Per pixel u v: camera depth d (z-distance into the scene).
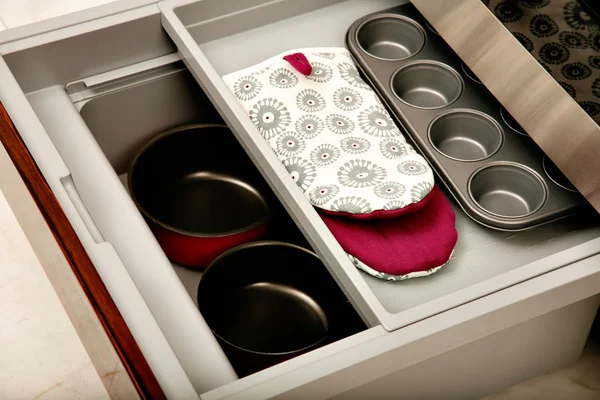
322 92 1.19
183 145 1.39
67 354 1.42
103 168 1.12
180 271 1.32
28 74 1.20
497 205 1.16
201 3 1.25
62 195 1.02
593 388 1.39
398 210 1.06
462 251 1.09
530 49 1.04
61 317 1.45
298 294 1.34
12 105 1.09
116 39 1.23
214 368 0.94
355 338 0.92
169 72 1.29
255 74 1.19
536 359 1.32
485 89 1.25
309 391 0.90
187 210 1.41
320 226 1.01
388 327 0.92
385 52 1.34
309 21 1.33
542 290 0.96
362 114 1.17
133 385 0.85
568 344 1.33
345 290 0.99
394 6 1.35
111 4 1.23
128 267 1.01
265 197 1.45
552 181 1.13
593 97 1.00
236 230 1.27
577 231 1.10
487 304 0.95
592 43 1.05
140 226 1.06
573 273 0.98
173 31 1.21
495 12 1.08
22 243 1.53
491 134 1.21
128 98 1.29
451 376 1.23
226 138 1.40
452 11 1.15
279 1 1.30
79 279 0.93
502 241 1.10
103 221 1.06
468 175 1.14
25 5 1.80
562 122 1.01
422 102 1.29
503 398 1.38
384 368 0.94
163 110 1.34
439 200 1.12
